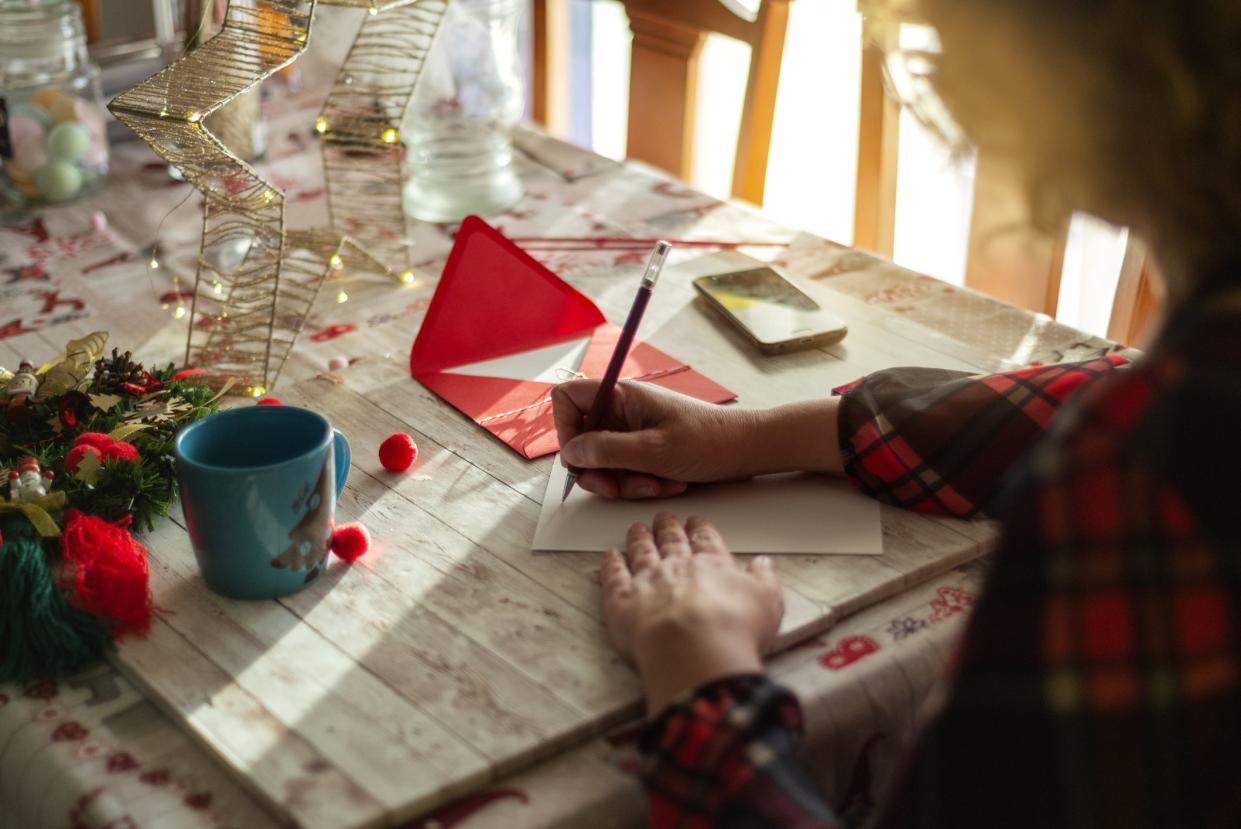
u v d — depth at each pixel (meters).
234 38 0.97
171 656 0.65
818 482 0.80
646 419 0.80
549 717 0.60
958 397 0.77
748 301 1.04
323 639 0.67
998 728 0.41
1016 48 0.40
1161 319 0.42
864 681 0.64
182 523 0.78
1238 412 0.37
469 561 0.73
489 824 0.55
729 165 1.95
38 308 1.09
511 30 1.23
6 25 1.22
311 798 0.55
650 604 0.63
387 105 1.14
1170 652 0.38
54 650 0.65
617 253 1.17
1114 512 0.38
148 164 1.39
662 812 0.53
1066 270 1.54
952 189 1.60
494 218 1.25
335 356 0.99
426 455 0.85
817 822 0.49
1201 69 0.37
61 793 0.58
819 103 1.78
